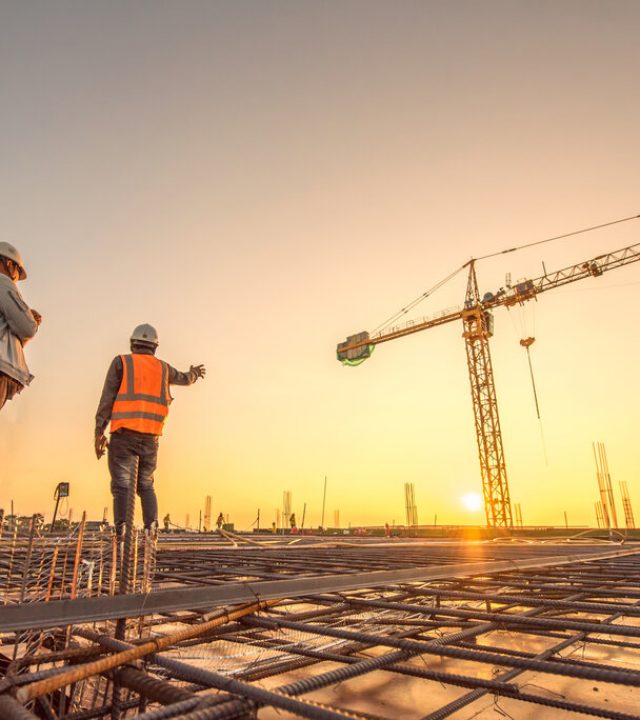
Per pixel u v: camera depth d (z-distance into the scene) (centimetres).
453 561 609
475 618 275
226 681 146
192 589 261
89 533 315
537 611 332
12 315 362
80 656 212
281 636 368
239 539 1035
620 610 278
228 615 256
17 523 256
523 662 180
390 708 251
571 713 239
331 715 117
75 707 222
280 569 552
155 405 545
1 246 389
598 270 4759
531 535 3162
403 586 404
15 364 365
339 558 686
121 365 542
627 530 2584
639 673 160
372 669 188
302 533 4034
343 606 345
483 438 4919
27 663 199
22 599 229
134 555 268
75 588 257
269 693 133
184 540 1305
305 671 316
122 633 235
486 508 4722
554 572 580
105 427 543
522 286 5081
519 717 236
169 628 387
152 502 541
